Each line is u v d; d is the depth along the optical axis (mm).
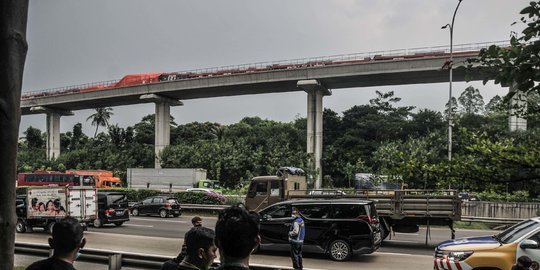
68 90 72875
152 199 27547
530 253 7230
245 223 2277
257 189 18719
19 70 3588
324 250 12367
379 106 63031
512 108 3664
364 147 56344
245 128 73875
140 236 17516
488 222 22094
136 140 79312
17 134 3590
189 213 29984
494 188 3588
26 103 74750
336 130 62094
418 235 18875
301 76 54219
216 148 58125
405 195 15016
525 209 21719
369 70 50188
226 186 56188
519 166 3445
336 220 12312
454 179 3744
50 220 17703
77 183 41750
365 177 35188
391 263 11930
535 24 2961
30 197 18000
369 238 11977
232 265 2250
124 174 62656
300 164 51531
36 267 2742
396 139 57062
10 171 3512
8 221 3480
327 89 57062
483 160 3686
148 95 63531
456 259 7695
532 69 2975
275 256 12930
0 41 3500
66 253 2812
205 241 3100
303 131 67938
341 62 52594
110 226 21438
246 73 57531
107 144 74000
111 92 67250
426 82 53094
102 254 8445
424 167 3924
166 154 61344
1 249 3441
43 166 68000
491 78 3213
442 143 46406
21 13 3605
